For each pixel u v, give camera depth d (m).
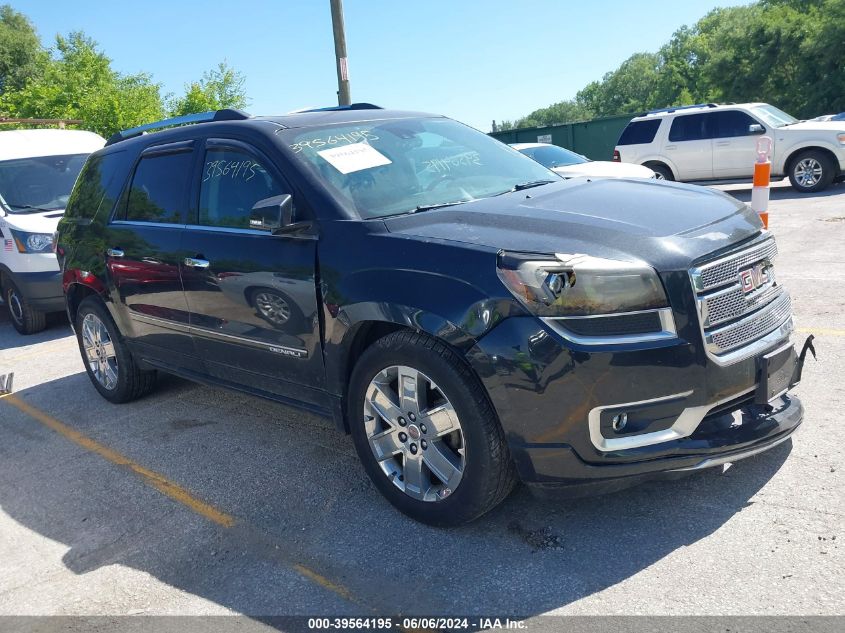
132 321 5.05
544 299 2.79
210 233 4.17
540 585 2.83
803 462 3.47
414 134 4.31
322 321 3.54
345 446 4.39
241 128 4.19
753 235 3.21
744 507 3.17
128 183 5.05
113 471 4.39
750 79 40.75
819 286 6.49
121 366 5.42
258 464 4.26
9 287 8.68
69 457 4.70
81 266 5.36
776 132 14.28
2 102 20.38
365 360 3.36
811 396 4.18
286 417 4.97
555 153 12.02
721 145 15.00
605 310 2.79
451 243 3.08
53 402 5.93
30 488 4.31
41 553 3.55
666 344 2.81
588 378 2.78
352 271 3.33
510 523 3.29
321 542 3.34
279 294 3.72
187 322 4.46
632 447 2.86
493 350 2.86
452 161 4.17
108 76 23.27
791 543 2.88
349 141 4.04
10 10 43.00
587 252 2.85
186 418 5.16
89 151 9.87
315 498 3.76
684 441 2.93
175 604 3.00
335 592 2.95
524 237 3.01
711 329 2.91
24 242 8.23
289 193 3.74
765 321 3.18
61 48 27.84
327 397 3.68
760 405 3.18
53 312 8.91
